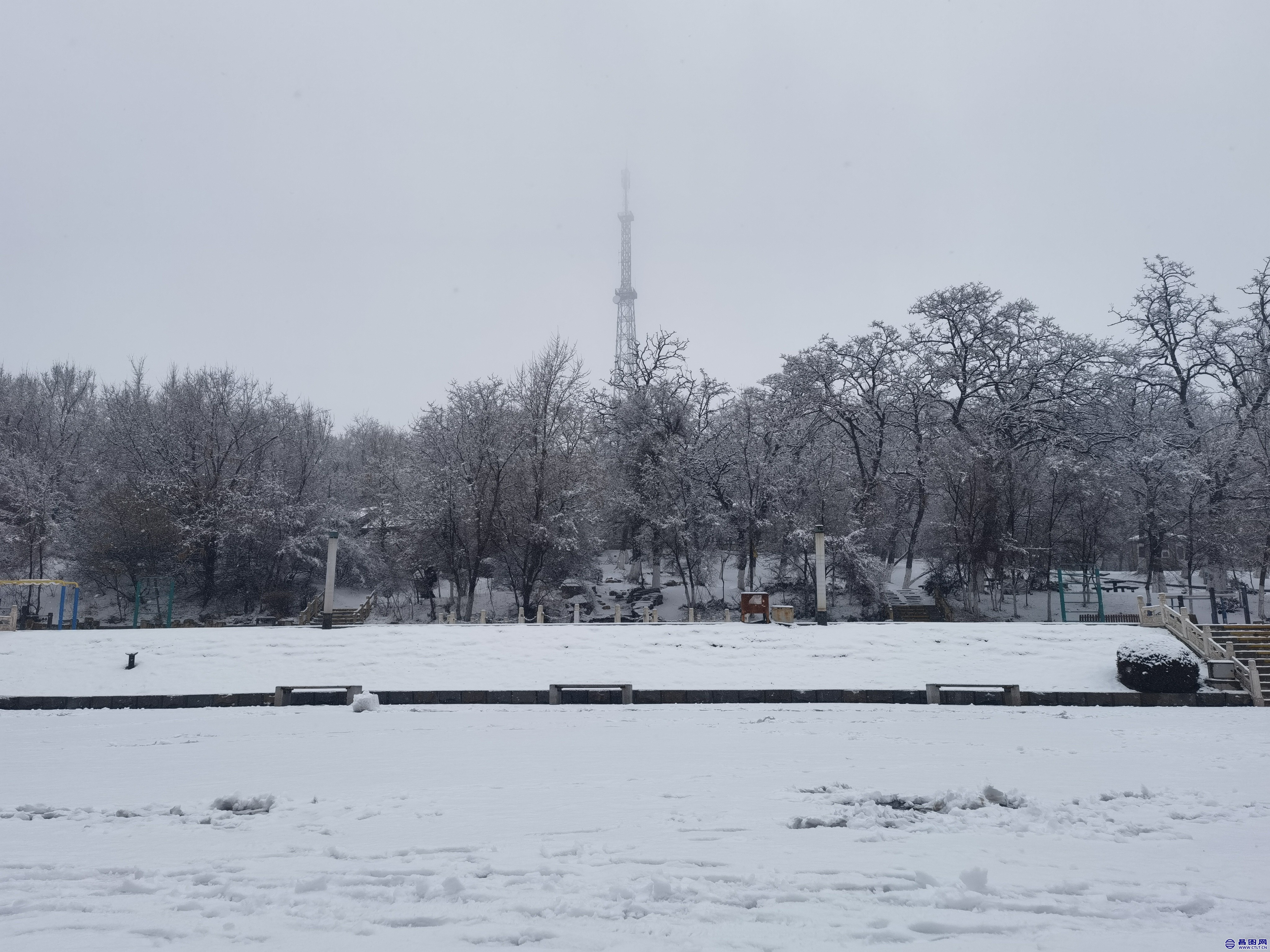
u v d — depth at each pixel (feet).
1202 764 39.34
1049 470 152.15
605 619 142.51
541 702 73.67
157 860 23.09
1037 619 138.21
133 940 17.31
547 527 138.62
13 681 80.43
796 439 160.66
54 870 22.33
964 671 79.30
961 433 150.30
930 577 157.48
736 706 70.08
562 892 19.97
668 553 165.99
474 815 27.96
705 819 27.17
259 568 166.40
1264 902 19.26
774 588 161.48
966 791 30.40
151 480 155.53
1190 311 148.25
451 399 146.92
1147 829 26.09
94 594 158.81
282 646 87.92
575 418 149.07
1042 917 18.26
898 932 17.34
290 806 29.89
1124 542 182.91
